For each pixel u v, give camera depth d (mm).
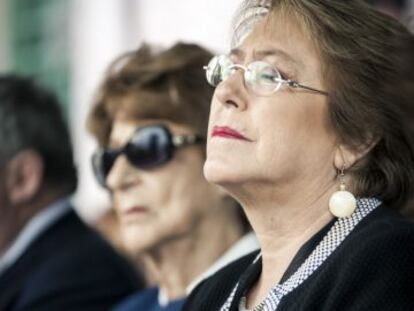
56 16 15781
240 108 4793
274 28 4883
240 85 4820
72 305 7992
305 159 4746
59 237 8508
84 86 15055
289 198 4789
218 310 5031
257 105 4762
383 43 4895
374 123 4805
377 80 4840
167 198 7000
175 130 7039
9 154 8695
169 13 13227
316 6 4855
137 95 7117
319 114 4770
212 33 12367
